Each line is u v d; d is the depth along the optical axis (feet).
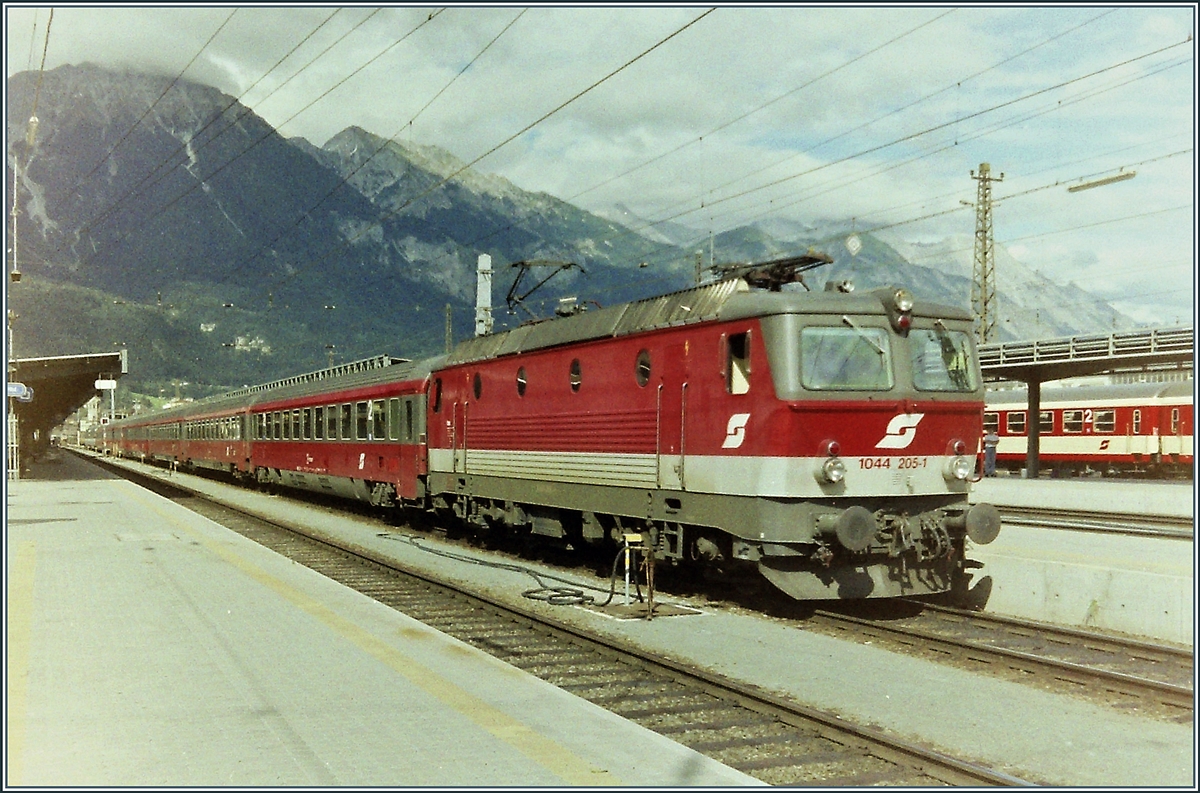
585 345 50.78
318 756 20.92
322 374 106.52
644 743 21.95
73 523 72.69
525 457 56.24
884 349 40.24
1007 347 108.88
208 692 26.13
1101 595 38.75
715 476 41.34
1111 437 128.26
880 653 34.24
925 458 40.70
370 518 87.56
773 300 39.29
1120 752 23.85
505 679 27.66
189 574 47.14
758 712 26.76
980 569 44.50
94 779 19.45
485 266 109.70
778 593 43.83
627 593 43.47
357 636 33.32
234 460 131.13
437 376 67.87
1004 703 28.09
